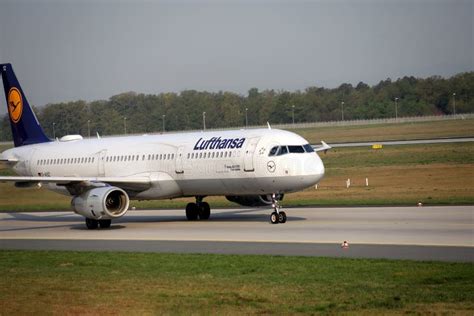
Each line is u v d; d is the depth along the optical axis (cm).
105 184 15438
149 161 16325
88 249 11644
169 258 10006
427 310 6394
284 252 10231
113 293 7662
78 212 15200
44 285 8294
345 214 15362
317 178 14125
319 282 7794
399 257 9275
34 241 13312
